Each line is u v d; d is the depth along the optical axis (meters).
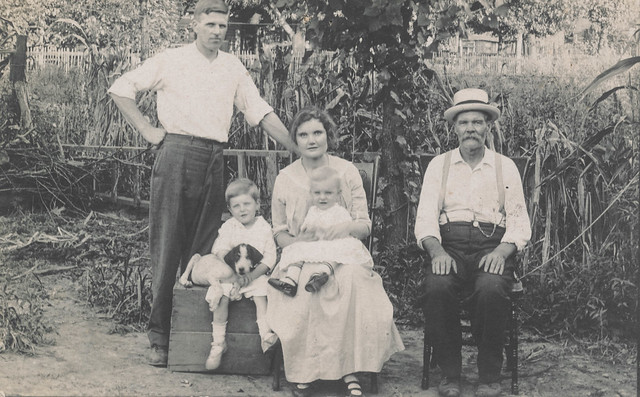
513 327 4.35
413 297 5.84
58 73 10.93
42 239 7.26
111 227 8.16
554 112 7.78
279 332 4.20
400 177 6.06
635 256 5.54
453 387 4.27
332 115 6.41
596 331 5.43
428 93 6.56
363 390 4.37
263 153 6.91
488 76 10.48
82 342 5.04
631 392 4.35
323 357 4.16
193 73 4.65
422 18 5.54
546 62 12.32
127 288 5.93
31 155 8.64
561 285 5.68
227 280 4.47
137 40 18.81
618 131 6.24
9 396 3.94
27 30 20.53
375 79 6.38
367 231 4.57
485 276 4.23
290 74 7.07
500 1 5.53
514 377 4.33
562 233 6.18
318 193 4.46
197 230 4.79
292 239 4.65
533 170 6.12
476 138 4.49
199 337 4.55
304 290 4.22
